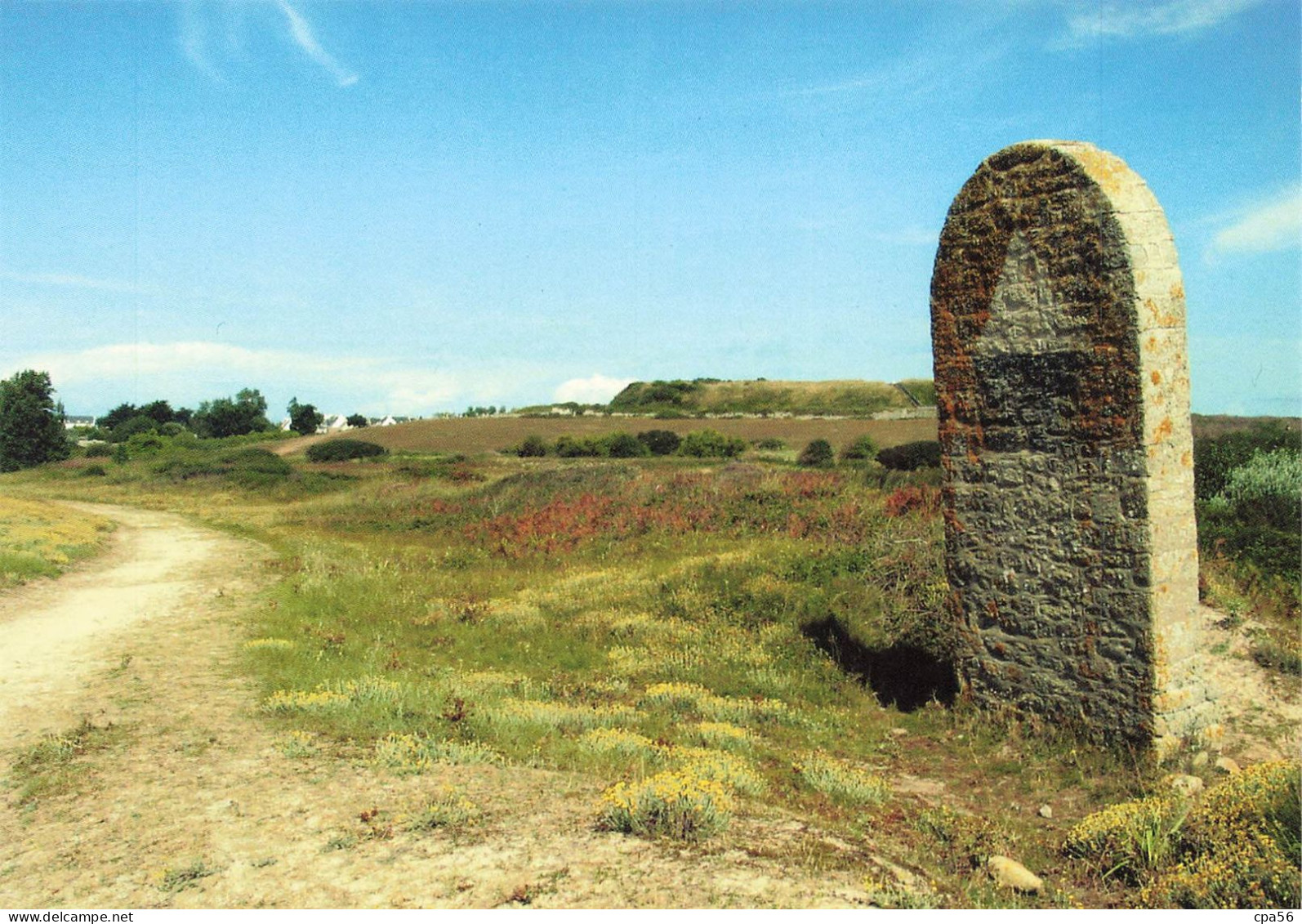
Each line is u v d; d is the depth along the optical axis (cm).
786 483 2414
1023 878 576
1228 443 2062
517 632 1401
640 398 9469
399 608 1603
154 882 521
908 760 860
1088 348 815
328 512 3547
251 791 675
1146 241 796
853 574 1403
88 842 585
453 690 1018
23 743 810
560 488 3178
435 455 6228
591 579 1722
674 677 1143
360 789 679
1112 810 663
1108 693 812
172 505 4459
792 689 1078
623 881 519
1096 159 826
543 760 785
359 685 998
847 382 8831
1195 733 805
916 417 6606
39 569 2016
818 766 807
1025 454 870
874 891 518
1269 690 940
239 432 10869
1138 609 789
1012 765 817
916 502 1886
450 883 516
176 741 805
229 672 1098
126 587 1903
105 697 973
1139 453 784
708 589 1484
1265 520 1558
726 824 611
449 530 2812
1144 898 542
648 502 2525
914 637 1158
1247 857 549
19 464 7712
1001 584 895
